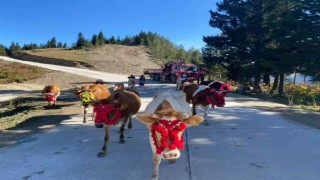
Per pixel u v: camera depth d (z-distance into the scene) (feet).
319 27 87.86
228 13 120.26
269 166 25.16
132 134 35.63
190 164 25.50
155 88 102.37
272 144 31.78
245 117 47.39
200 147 30.48
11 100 80.94
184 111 21.42
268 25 106.83
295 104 76.13
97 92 42.32
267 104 65.98
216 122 43.06
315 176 23.16
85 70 218.79
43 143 32.17
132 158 27.02
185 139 33.50
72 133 36.60
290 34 91.97
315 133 36.88
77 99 73.82
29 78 149.59
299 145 31.48
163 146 17.53
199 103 40.96
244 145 31.32
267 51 102.68
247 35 115.03
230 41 121.70
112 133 36.19
